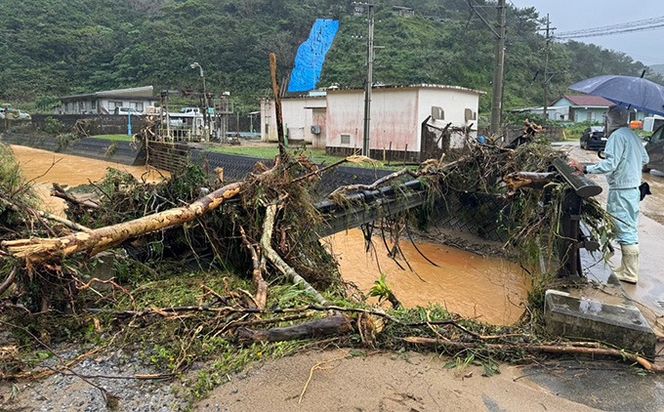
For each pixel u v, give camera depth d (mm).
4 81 56281
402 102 20156
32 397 3264
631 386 3453
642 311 5504
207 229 5852
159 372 3500
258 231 5777
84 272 4727
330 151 22656
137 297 4738
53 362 3727
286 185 6176
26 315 4195
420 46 47844
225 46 55562
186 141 27484
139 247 5832
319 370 3396
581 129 47719
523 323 4527
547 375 3562
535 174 5770
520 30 53312
